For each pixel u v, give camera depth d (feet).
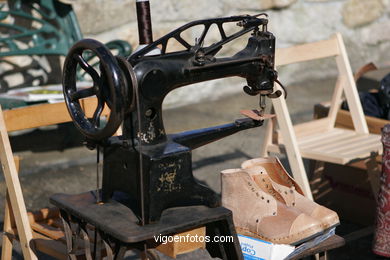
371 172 10.57
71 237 6.97
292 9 20.58
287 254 6.91
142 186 6.06
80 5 16.29
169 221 6.16
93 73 6.15
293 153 10.45
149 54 6.36
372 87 20.72
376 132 12.03
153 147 6.32
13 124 8.32
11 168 8.14
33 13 15.20
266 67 6.96
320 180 12.09
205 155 15.25
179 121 17.13
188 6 18.06
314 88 20.62
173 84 6.37
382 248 9.78
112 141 6.50
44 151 14.97
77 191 13.08
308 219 7.02
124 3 17.06
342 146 10.80
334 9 21.54
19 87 15.71
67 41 15.26
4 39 14.64
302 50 11.33
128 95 5.94
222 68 6.64
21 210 8.11
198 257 10.44
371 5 22.38
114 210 6.50
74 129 15.39
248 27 6.84
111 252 6.49
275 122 11.13
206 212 6.40
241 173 7.20
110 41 15.78
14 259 10.28
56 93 13.15
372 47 22.77
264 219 7.07
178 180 6.25
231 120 17.39
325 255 7.38
